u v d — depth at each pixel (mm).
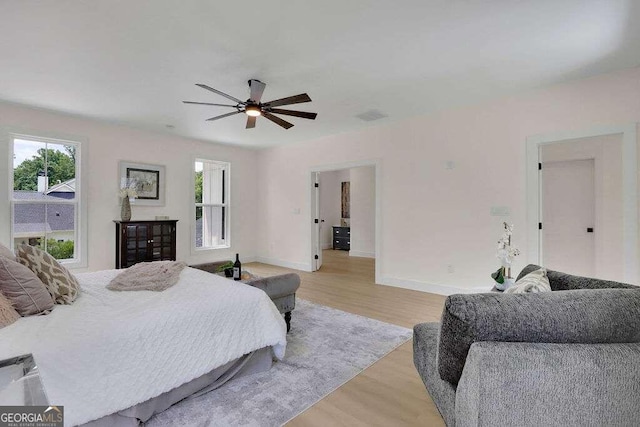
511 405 1095
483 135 3877
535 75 3107
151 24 2219
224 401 1883
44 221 4203
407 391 2014
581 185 4562
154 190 5219
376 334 2910
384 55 2678
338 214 9414
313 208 5945
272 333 2148
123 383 1544
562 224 4699
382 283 4852
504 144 3727
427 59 2754
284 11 2080
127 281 2355
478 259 3953
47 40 2416
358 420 1729
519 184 3641
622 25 2248
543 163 4781
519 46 2543
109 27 2250
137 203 5004
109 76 3059
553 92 3387
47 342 1400
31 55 2646
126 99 3670
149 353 1651
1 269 1666
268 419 1727
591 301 1207
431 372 1644
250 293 2186
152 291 2154
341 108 4051
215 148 6148
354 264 6723
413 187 4500
